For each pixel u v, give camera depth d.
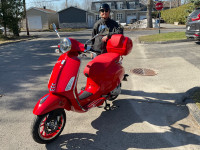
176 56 8.52
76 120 3.93
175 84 5.47
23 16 22.58
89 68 3.60
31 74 6.90
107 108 4.36
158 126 3.65
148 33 21.50
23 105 4.58
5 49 13.16
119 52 4.19
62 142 3.28
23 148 3.14
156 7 16.88
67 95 3.14
